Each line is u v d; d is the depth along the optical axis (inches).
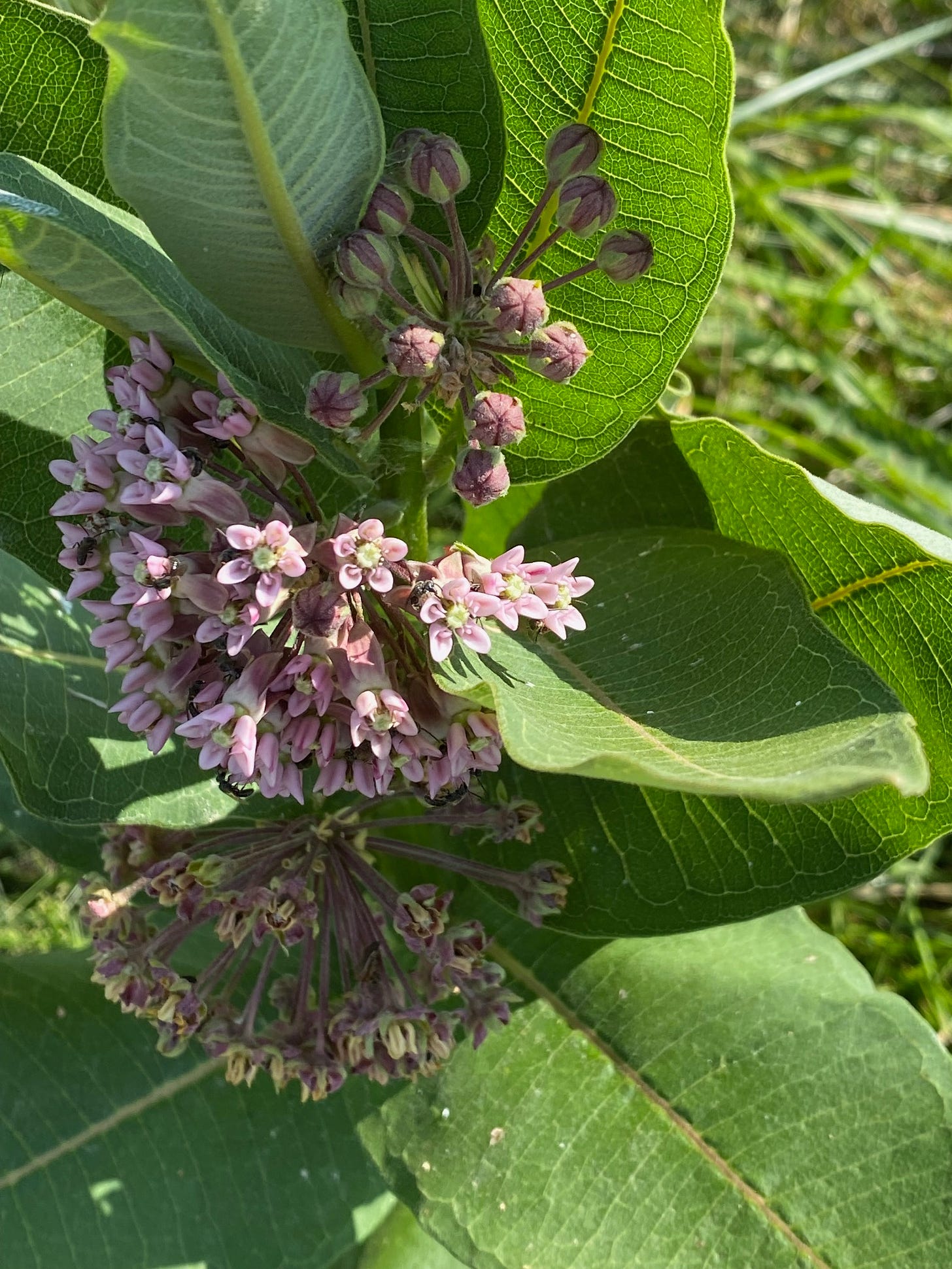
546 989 8.8
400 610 5.8
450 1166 8.2
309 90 4.9
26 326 7.1
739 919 7.6
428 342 5.4
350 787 6.8
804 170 18.8
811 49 20.1
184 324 5.2
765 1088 8.4
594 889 7.8
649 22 5.8
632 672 6.3
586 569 7.3
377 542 5.4
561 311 6.7
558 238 6.5
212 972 7.4
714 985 8.8
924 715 7.6
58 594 8.0
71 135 6.5
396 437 6.6
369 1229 8.8
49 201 5.6
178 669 5.9
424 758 5.9
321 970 7.2
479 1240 8.1
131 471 5.6
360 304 5.6
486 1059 8.5
